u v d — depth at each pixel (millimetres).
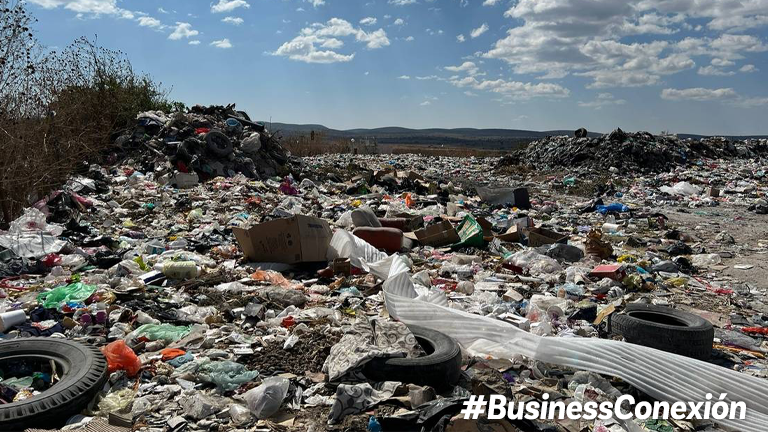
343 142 41219
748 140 36594
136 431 3887
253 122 20188
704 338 5426
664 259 9805
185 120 18672
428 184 18016
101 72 18719
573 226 13438
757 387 4289
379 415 3986
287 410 4242
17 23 10438
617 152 26797
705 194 19234
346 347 4863
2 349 4586
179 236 9930
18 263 7641
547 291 7727
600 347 4773
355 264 8336
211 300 6617
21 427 3779
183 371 4715
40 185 10773
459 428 3770
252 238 8414
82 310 5906
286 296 6680
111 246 8992
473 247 10133
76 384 4133
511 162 29562
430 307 5711
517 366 5082
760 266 9641
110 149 17328
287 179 17578
